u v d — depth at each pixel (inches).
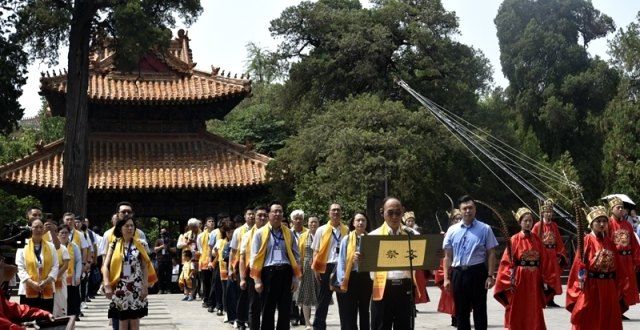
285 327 562.9
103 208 1445.6
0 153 2175.2
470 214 503.5
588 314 522.0
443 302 691.4
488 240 500.4
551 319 748.0
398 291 434.6
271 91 2084.2
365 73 1855.3
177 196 1459.2
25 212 1434.5
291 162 1530.5
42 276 568.1
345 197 1551.4
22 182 1353.3
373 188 1494.8
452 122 1690.5
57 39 1242.0
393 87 1883.6
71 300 686.5
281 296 561.3
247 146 1491.1
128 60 1231.5
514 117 2390.5
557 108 2265.0
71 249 679.1
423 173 1663.4
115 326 549.0
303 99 1994.3
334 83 1945.1
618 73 2330.2
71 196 1284.4
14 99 1232.8
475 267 497.7
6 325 311.9
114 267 514.3
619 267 527.2
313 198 1557.6
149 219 2182.6
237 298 732.7
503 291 550.3
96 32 1291.8
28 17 1201.4
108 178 1413.6
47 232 593.9
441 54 1865.2
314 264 589.6
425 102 1621.6
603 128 2282.2
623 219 694.5
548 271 549.6
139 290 517.3
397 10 1867.6
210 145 1502.2
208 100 1475.1
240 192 1465.3
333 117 1572.3
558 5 2399.1
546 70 2349.9
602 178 2237.9
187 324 745.0
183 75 1515.7
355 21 1893.5
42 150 1422.2
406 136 1510.8
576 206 524.1
